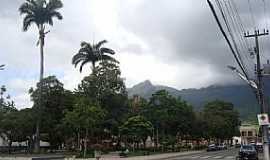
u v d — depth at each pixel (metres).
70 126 55.16
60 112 63.56
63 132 62.12
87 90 62.66
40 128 62.09
